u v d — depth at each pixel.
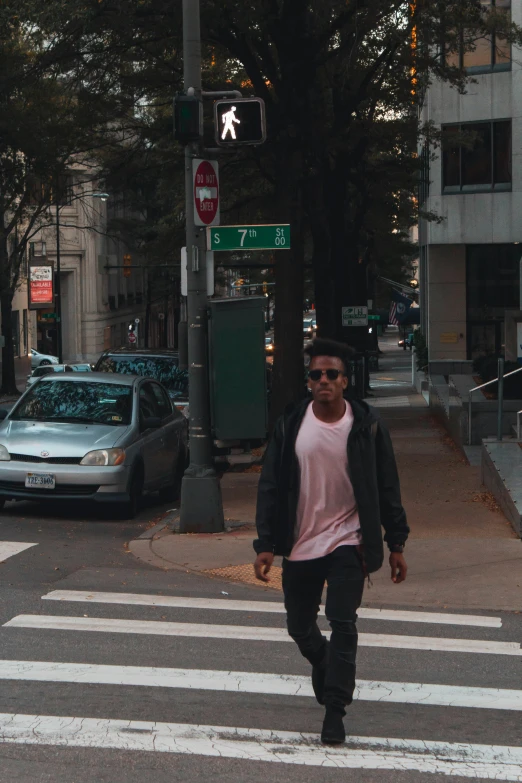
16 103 23.19
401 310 53.44
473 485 14.31
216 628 7.12
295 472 4.86
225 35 18.62
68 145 23.27
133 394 13.73
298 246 19.61
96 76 20.16
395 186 27.45
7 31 18.22
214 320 11.29
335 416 4.88
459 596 8.29
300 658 6.40
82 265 71.06
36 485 12.12
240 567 9.34
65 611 7.54
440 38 20.02
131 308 81.88
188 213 11.06
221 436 11.38
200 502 11.05
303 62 18.89
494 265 39.34
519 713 5.41
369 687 5.83
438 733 5.07
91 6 16.53
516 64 36.34
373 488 4.85
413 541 10.30
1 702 5.43
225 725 5.12
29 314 71.44
